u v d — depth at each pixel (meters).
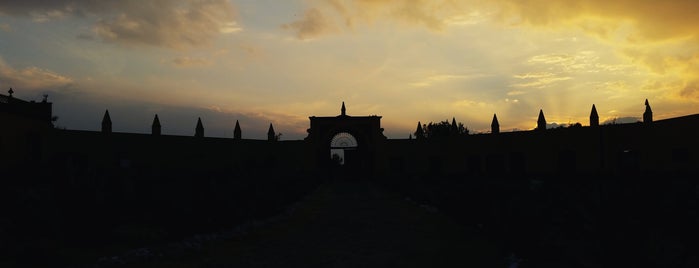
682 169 24.75
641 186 10.07
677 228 7.90
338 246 10.43
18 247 8.47
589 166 30.95
